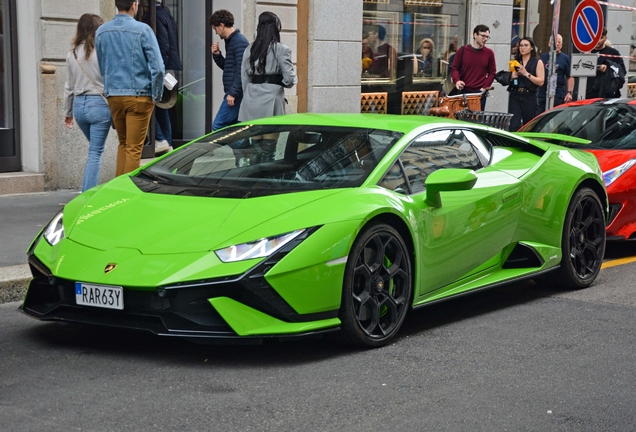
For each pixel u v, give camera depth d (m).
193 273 4.70
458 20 17.25
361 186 5.40
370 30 15.72
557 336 5.72
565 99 14.90
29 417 4.07
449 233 5.83
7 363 4.87
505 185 6.35
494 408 4.37
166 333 4.72
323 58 14.70
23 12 10.55
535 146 6.96
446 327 5.90
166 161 6.13
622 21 21.42
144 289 4.71
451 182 5.50
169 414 4.16
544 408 4.39
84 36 9.05
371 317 5.29
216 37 13.54
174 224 5.08
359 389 4.59
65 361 4.93
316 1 14.48
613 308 6.51
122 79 8.84
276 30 10.30
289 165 5.68
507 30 17.89
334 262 4.97
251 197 5.29
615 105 9.36
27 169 10.80
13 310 6.04
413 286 5.58
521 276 6.49
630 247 9.04
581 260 7.12
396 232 5.40
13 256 7.11
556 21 12.35
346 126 6.06
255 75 10.30
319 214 5.04
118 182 5.89
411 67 16.55
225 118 11.18
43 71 10.52
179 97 13.73
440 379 4.79
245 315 4.73
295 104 14.49
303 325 4.88
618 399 4.55
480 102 13.49
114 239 5.07
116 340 5.34
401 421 4.16
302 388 4.57
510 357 5.23
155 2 12.30
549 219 6.75
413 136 5.94
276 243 4.84
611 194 8.12
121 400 4.33
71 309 5.03
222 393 4.46
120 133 9.18
